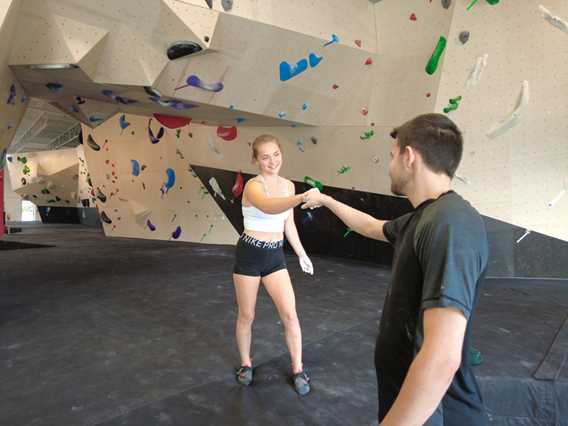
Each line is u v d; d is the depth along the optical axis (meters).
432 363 0.65
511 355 2.34
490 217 4.58
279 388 1.97
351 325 2.94
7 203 21.52
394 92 4.69
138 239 8.45
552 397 2.01
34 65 3.19
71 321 2.96
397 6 4.47
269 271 1.93
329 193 5.79
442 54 4.28
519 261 4.57
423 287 0.73
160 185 7.95
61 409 1.75
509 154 4.38
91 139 8.52
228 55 3.81
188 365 2.22
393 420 0.69
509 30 4.06
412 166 0.88
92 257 5.89
